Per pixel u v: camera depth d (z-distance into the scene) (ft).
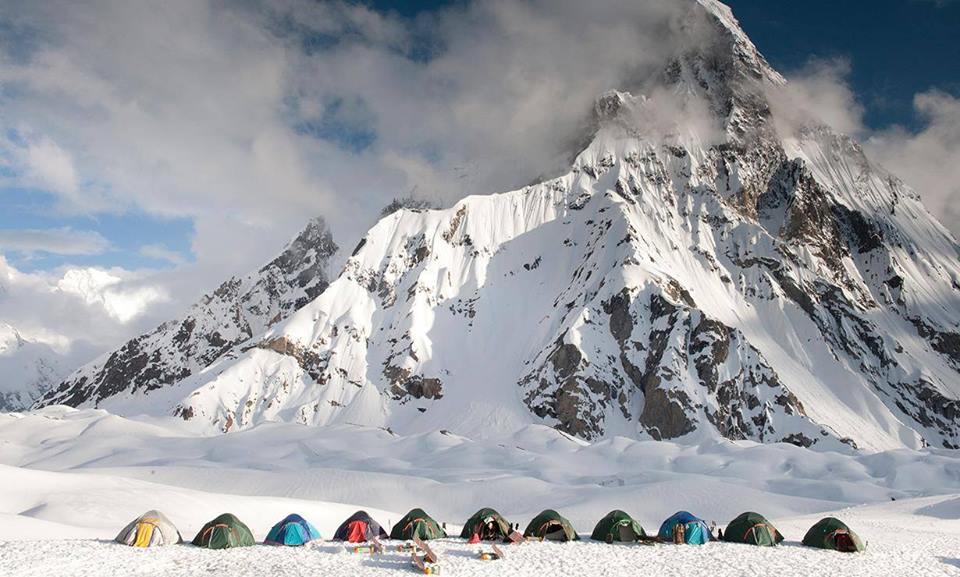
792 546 203.21
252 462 597.52
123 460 618.85
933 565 179.63
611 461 627.87
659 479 490.90
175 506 276.21
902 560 184.34
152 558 164.14
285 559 168.45
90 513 255.29
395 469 563.07
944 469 561.84
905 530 245.65
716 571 163.43
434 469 569.64
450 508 433.07
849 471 568.82
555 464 583.17
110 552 167.84
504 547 194.08
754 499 402.11
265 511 293.02
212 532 188.03
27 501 266.57
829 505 399.03
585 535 225.35
